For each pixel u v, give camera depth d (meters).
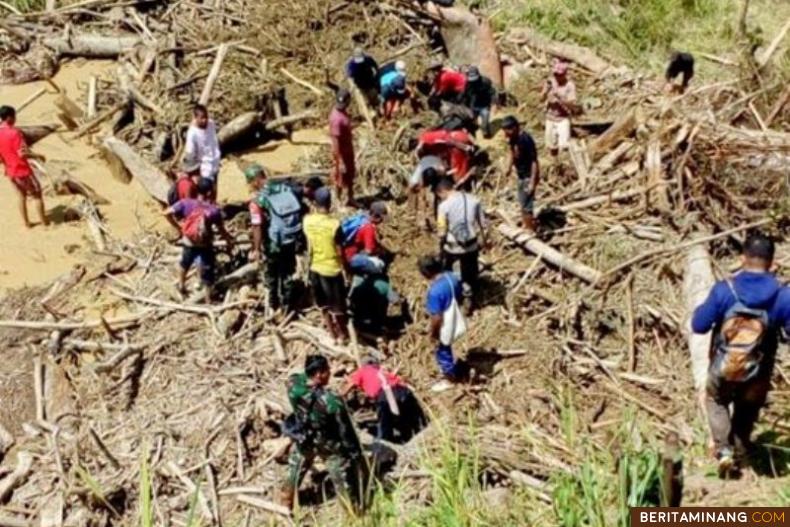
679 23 18.86
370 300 11.88
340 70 17.12
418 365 11.56
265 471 10.55
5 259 13.56
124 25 18.09
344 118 13.72
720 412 8.77
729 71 17.56
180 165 14.88
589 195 13.59
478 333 11.88
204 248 12.16
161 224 14.19
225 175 15.38
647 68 17.73
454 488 8.95
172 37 17.38
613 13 18.84
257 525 10.02
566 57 17.73
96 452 10.73
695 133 13.09
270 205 11.77
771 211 12.61
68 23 18.06
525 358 11.51
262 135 16.28
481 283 12.49
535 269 12.54
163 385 11.45
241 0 18.42
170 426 10.94
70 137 16.03
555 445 10.16
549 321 11.95
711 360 8.66
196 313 12.27
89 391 11.45
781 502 8.49
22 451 10.86
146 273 13.12
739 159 12.86
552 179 14.20
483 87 15.88
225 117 16.19
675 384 11.03
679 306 11.73
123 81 16.53
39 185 14.08
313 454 9.77
